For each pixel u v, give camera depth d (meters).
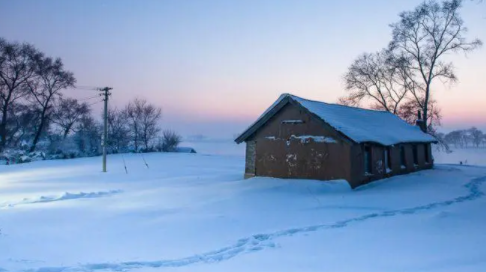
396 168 23.58
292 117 20.19
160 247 8.53
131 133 61.81
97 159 45.34
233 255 7.86
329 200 14.75
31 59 51.47
